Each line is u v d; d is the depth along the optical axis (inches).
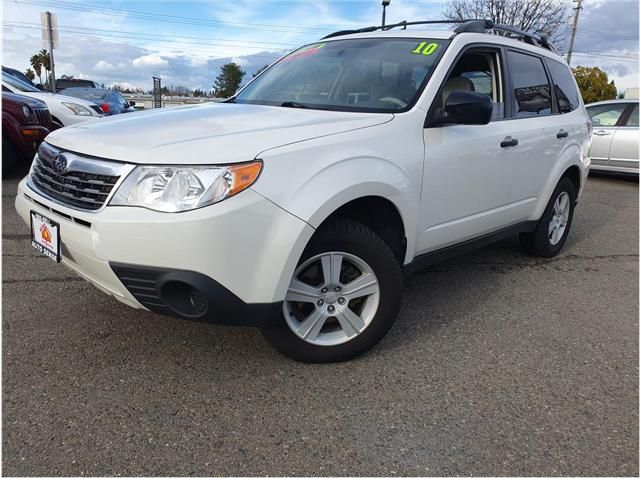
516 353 115.4
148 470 76.2
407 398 96.3
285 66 149.0
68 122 328.2
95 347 108.7
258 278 89.0
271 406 92.0
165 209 83.0
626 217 269.9
